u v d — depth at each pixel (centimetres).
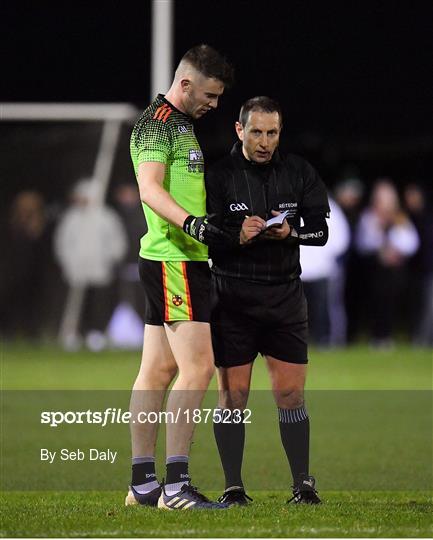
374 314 6819
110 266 6894
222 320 2523
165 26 6362
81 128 7031
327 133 8144
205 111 2473
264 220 2495
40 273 6962
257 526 2202
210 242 2334
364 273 7181
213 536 2114
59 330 6950
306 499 2523
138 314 6919
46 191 6975
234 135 7394
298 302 2536
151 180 2386
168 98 2469
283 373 2555
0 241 6969
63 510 2417
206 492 2875
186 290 2412
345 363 5938
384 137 8144
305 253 6525
